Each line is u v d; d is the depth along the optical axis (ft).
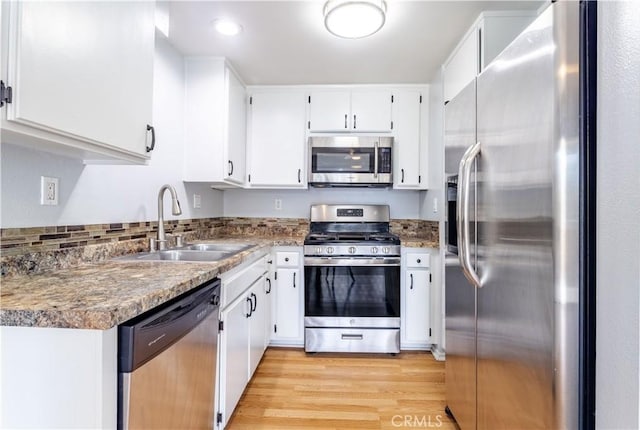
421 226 9.89
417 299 8.38
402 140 9.23
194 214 8.26
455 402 5.33
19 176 3.69
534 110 3.13
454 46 6.99
